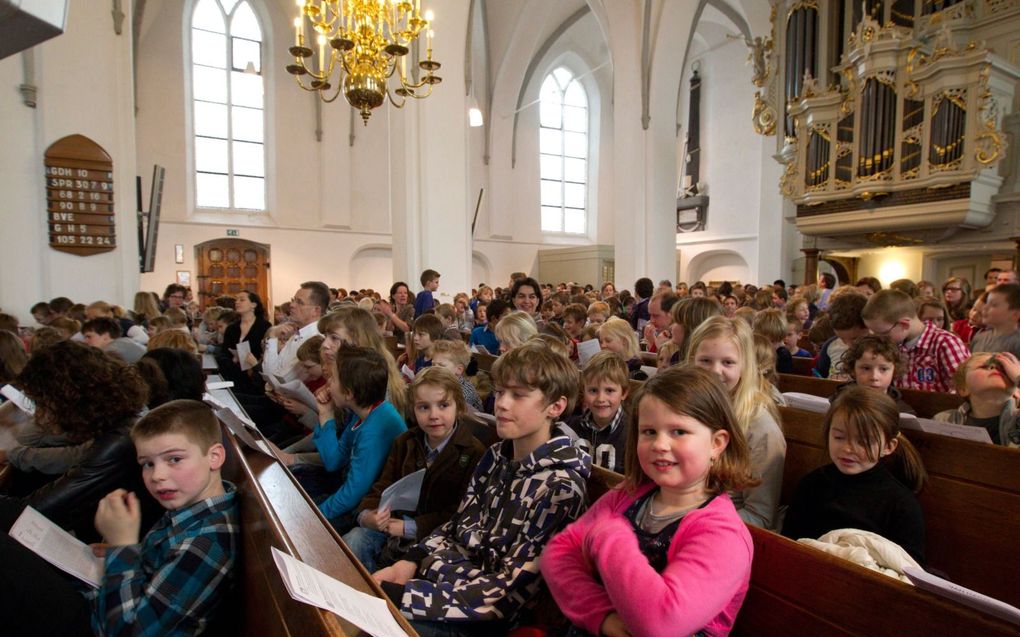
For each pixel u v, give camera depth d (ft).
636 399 4.76
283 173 54.39
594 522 4.74
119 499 5.99
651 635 3.71
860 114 34.55
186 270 50.52
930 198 32.37
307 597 2.95
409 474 7.64
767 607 4.66
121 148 26.04
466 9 29.55
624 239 42.91
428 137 28.91
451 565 5.72
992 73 30.58
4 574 4.25
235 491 5.89
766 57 42.37
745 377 6.97
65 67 24.61
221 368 18.28
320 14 20.10
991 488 6.14
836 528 5.91
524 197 66.44
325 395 10.10
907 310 10.09
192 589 5.13
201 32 50.90
